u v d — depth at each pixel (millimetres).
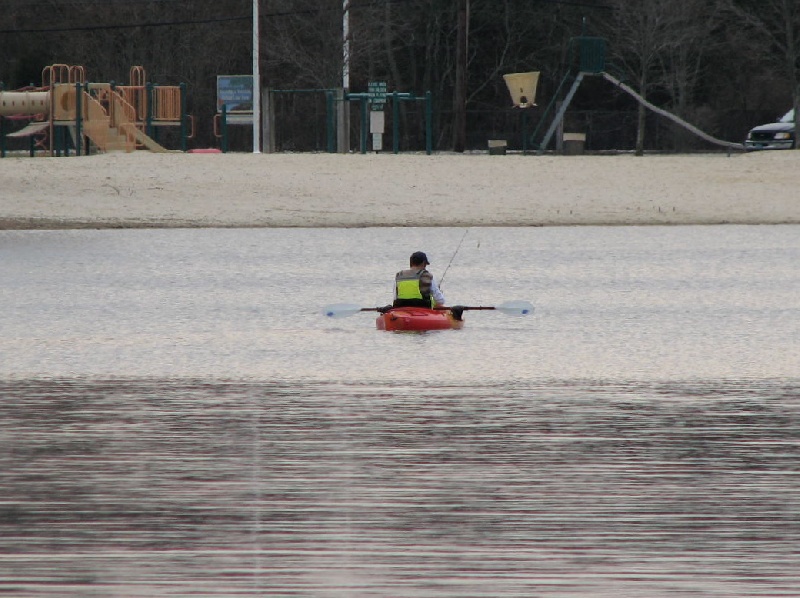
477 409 49281
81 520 34656
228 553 32094
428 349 65812
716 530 33844
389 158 189625
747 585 29844
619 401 51000
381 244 128500
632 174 180375
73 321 76688
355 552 32188
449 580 30250
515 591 29547
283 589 29672
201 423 46688
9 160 182375
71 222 146875
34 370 59156
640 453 42031
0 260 113312
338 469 39969
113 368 59750
